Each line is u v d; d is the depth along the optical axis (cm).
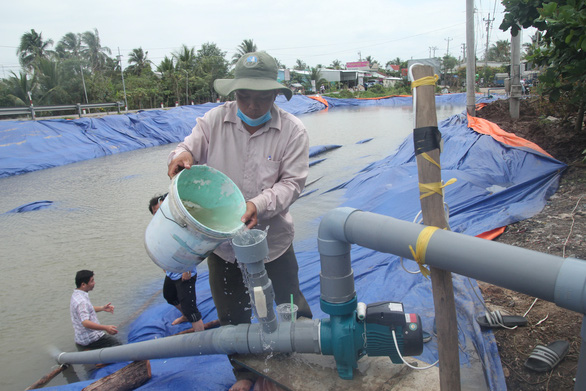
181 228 203
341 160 1141
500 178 645
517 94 1067
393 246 181
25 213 846
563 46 527
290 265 275
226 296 272
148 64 4434
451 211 553
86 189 1035
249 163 246
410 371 225
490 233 458
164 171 1215
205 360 321
